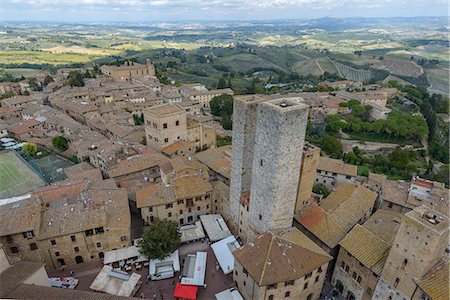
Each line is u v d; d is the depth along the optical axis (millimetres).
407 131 154875
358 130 163875
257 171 61750
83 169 96688
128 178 94250
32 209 64375
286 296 56156
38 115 150000
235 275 61719
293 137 55219
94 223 64750
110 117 146625
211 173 99375
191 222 81750
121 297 49312
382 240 57938
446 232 45750
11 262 60125
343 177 106375
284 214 62469
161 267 65562
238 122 65688
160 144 111000
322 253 58000
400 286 50688
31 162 115625
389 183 91312
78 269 66062
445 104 198625
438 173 122312
